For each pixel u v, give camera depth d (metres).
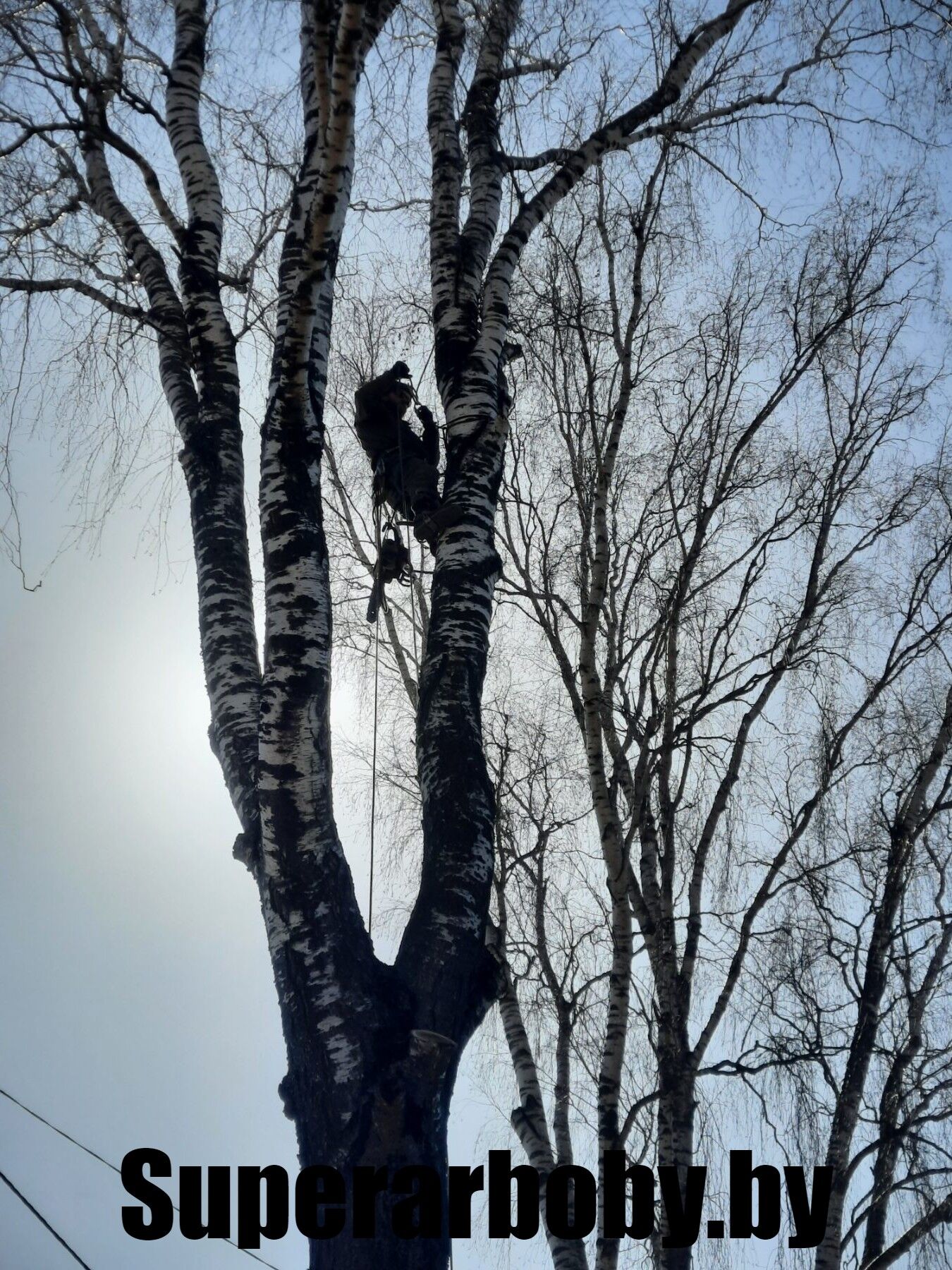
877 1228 9.38
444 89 8.18
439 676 6.26
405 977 5.57
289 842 5.58
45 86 7.72
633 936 8.59
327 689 5.83
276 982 5.54
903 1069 9.32
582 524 9.46
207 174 7.68
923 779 9.87
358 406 7.68
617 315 8.95
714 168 9.48
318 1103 5.28
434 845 5.87
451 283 7.40
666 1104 8.71
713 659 9.24
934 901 10.22
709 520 9.14
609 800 8.60
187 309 7.32
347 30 5.26
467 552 6.57
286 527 6.07
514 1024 8.84
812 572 9.38
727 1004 8.99
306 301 5.90
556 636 8.99
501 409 7.13
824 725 10.26
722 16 8.45
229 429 7.10
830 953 9.59
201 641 6.61
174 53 8.12
